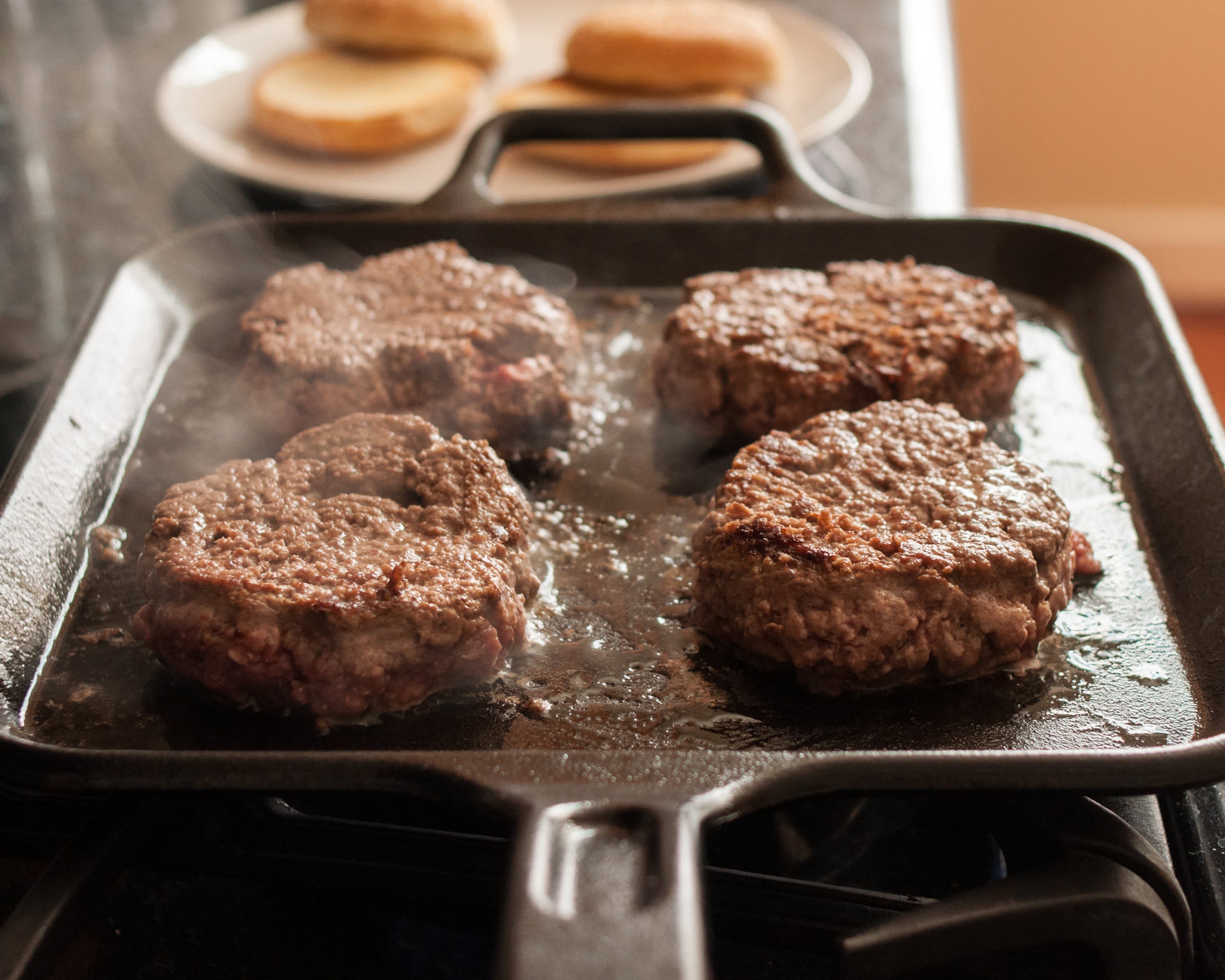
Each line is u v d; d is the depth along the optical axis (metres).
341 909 0.48
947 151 0.74
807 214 0.60
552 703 0.48
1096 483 0.53
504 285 0.57
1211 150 1.20
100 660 0.49
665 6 0.75
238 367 0.57
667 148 0.70
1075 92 1.18
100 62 0.82
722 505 0.50
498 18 0.78
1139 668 0.48
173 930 0.47
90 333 0.55
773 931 0.44
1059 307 0.59
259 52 0.78
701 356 0.54
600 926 0.36
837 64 0.75
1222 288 1.27
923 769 0.43
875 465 0.50
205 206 0.71
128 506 0.53
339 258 0.60
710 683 0.48
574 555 0.52
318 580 0.47
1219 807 0.47
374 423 0.51
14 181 0.72
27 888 0.48
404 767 0.43
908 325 0.55
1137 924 0.43
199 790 0.43
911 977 0.45
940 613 0.47
